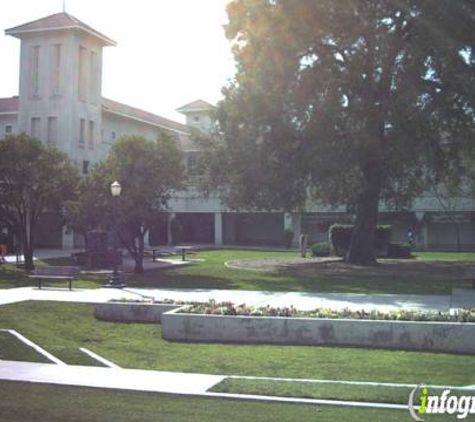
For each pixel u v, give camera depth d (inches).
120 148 1037.2
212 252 1739.7
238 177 1155.9
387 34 1008.2
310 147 1044.5
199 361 412.5
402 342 439.5
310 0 1032.2
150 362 412.5
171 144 1079.0
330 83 1042.7
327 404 294.5
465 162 1330.0
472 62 960.9
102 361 408.8
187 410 287.6
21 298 728.3
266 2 1088.2
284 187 1114.7
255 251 1811.0
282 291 772.6
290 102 1077.8
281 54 1072.2
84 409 289.7
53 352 437.4
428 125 1003.9
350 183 1149.7
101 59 1998.0
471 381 346.0
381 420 268.8
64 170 1151.6
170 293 763.4
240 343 475.2
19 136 1123.9
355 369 379.2
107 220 1023.6
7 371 372.2
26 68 1883.6
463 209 1900.8
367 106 1027.9
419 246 2007.9
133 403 301.3
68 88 1843.0
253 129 1122.7
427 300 661.3
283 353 432.1
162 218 1094.4
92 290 813.9
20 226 1162.0
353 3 1031.6
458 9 909.2
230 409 288.7
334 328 455.8
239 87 1128.2
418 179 1173.1
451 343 427.8
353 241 1217.4
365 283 863.1
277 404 297.4
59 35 1857.8
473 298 677.3
